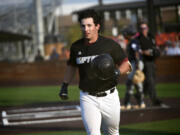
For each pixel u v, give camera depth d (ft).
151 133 59.98
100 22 40.16
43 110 86.53
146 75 84.99
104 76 36.96
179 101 95.09
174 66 180.75
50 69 193.36
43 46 208.74
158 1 194.08
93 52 39.34
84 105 39.40
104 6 206.90
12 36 207.21
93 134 38.63
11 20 222.07
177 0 191.72
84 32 38.83
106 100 39.06
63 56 200.64
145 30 83.30
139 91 84.89
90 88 38.83
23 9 222.28
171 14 199.31
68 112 82.94
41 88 140.67
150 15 174.70
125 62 40.45
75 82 138.00
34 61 194.90
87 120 39.04
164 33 187.83
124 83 151.02
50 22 232.53
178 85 137.59
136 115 76.74
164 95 109.29
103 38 40.34
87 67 39.19
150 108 84.64
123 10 204.85
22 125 69.62
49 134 60.90
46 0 233.35
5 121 73.67
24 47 213.46
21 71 194.90
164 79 162.09
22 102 100.17
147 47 82.33
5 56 211.00
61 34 206.08
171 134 59.21
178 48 185.68
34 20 221.05
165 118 72.90
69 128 65.62
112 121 40.22
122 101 97.71
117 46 40.24
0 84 163.63
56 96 112.47
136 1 206.59
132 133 60.49
